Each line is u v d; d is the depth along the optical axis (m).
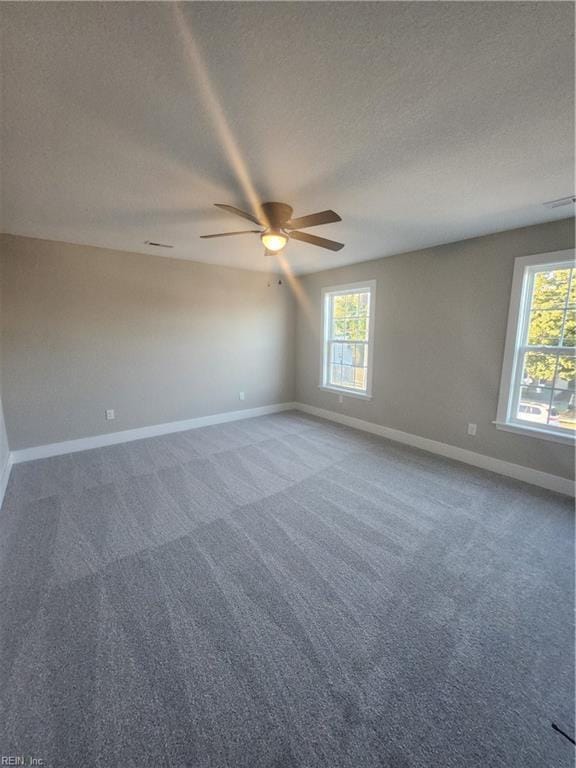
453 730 1.18
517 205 2.40
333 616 1.64
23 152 1.69
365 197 2.26
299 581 1.86
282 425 4.79
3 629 1.56
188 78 1.20
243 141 1.61
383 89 1.26
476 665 1.41
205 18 0.97
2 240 3.16
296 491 2.87
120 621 1.60
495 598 1.76
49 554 2.07
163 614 1.65
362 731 1.18
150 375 4.17
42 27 0.99
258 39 1.04
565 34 1.01
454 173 1.93
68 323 3.56
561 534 2.29
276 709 1.24
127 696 1.28
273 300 5.24
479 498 2.75
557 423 2.89
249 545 2.16
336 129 1.51
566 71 1.16
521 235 2.91
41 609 1.67
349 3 0.92
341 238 3.27
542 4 0.92
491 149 1.68
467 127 1.50
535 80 1.21
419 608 1.69
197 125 1.48
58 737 1.15
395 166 1.85
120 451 3.74
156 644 1.49
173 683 1.33
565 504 2.67
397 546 2.16
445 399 3.62
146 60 1.12
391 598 1.75
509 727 1.19
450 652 1.47
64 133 1.53
